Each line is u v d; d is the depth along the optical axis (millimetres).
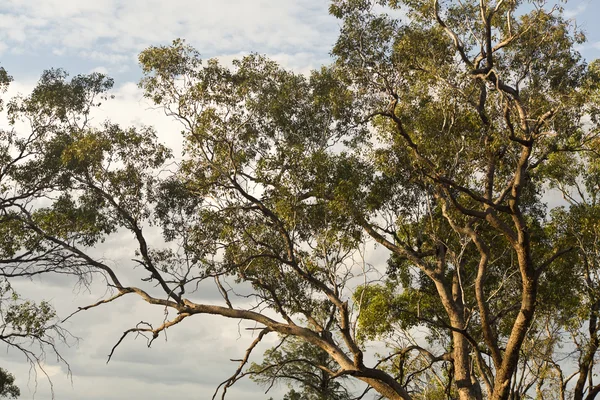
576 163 31625
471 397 26750
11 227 30984
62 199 31219
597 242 29922
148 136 28391
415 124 25938
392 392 25266
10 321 29938
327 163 25828
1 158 31203
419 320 29453
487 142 24922
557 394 30547
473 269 29641
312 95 28578
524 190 30172
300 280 27688
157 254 27250
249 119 27812
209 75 26844
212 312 26656
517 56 25906
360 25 27094
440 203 27641
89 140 27781
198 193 27766
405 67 26516
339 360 25969
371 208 26484
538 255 29094
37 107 32062
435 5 25641
